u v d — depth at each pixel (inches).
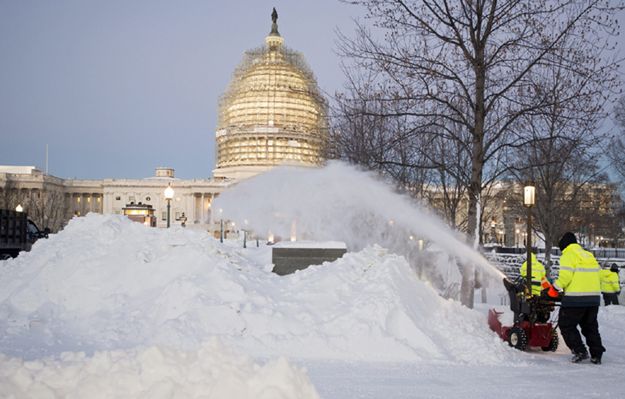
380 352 379.9
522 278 502.9
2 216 1090.1
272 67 4478.3
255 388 177.6
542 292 432.1
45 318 451.5
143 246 522.9
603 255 2119.8
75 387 191.9
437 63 581.0
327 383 298.7
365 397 269.3
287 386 176.4
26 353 362.3
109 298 466.9
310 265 553.0
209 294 440.1
